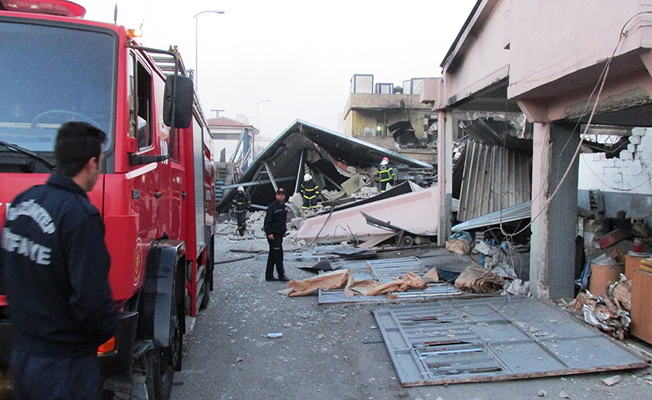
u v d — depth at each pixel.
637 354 4.35
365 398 3.95
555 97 5.85
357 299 6.89
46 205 1.91
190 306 5.25
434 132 37.00
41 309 1.90
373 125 37.75
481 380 4.07
